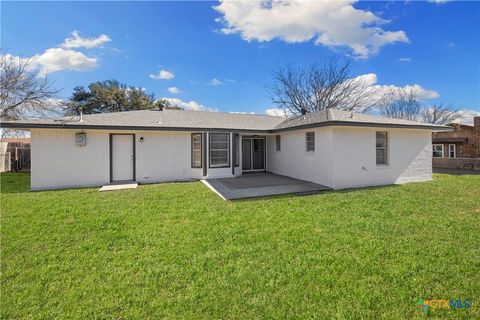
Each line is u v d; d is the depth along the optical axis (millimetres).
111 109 28516
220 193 7891
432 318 2291
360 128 9336
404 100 26109
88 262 3326
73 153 9367
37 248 3756
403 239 4047
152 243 3936
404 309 2402
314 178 9898
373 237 4145
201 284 2822
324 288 2736
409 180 10391
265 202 6672
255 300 2541
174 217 5312
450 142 18812
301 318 2287
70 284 2820
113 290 2711
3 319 2277
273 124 14109
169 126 10398
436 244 3840
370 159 9570
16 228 4586
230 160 11781
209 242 3967
